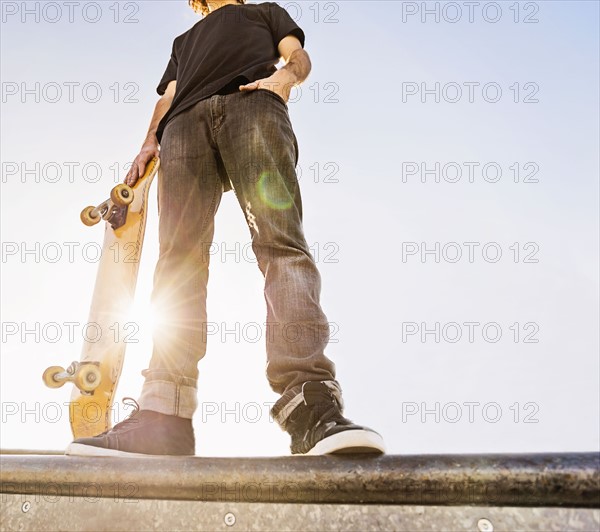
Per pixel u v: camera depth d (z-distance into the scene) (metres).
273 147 1.44
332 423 1.02
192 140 1.55
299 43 1.75
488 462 0.76
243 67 1.61
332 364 1.20
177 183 1.53
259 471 0.85
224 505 0.86
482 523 0.74
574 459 0.72
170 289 1.46
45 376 1.58
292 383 1.14
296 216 1.41
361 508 0.80
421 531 0.76
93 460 1.00
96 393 1.71
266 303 1.31
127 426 1.25
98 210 1.93
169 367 1.35
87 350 1.73
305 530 0.80
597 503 0.69
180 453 1.26
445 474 0.76
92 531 0.93
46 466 1.03
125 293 1.81
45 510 0.99
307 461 0.85
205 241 1.54
